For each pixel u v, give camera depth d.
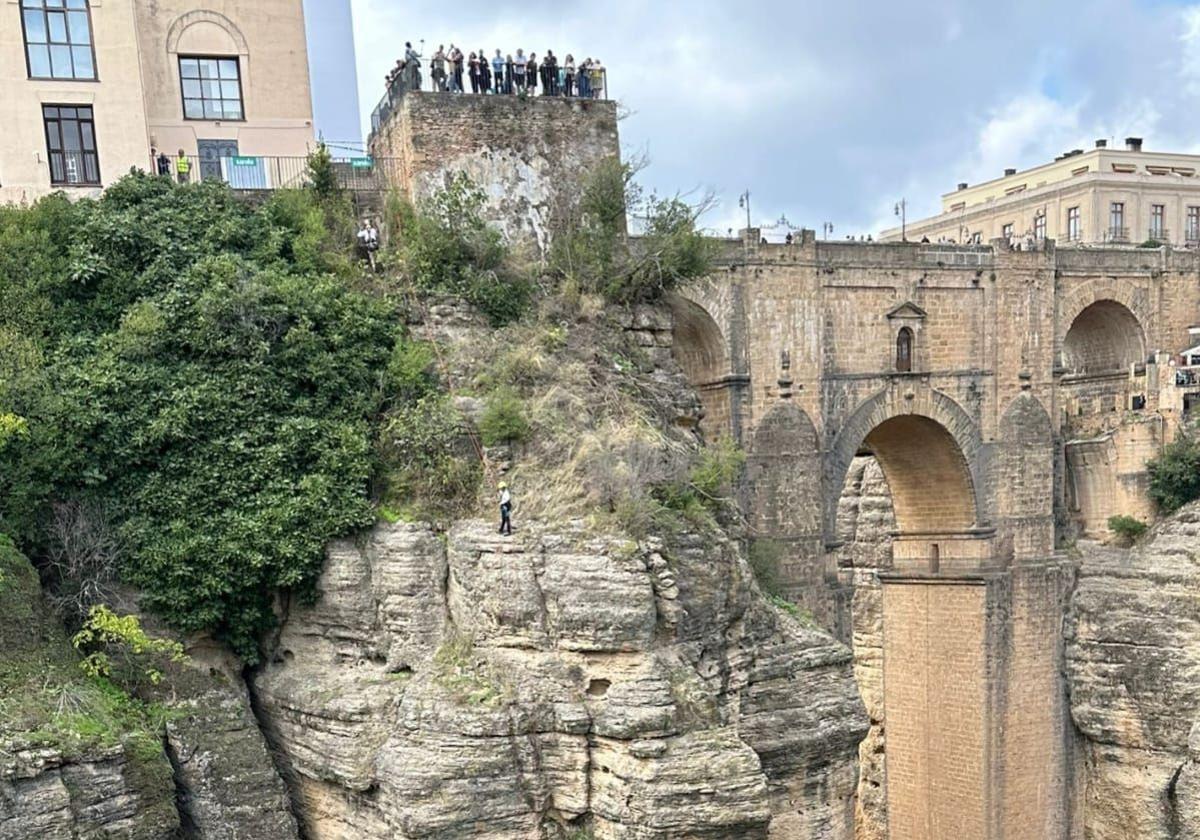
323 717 24.17
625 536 23.33
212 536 25.22
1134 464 52.66
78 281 27.91
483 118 34.06
